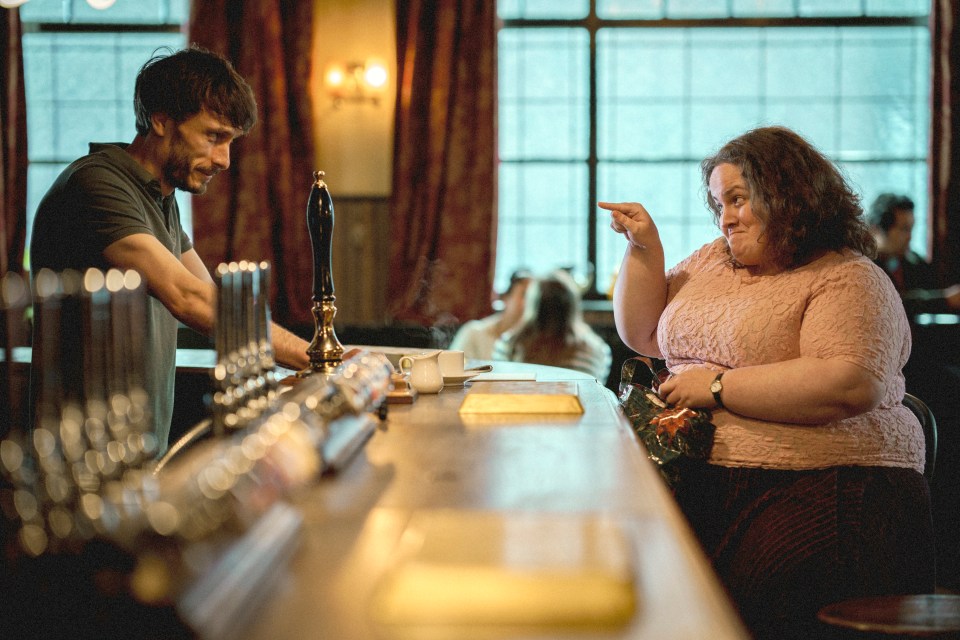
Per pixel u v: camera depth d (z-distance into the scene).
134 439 1.02
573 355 3.94
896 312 1.97
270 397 1.44
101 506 0.86
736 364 2.09
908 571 1.95
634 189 6.89
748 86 6.78
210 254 6.46
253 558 0.88
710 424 2.03
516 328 4.03
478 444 1.54
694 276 2.33
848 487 1.93
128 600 0.73
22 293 0.86
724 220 2.11
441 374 2.21
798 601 1.92
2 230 6.43
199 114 2.24
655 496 1.20
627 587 0.84
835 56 6.71
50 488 0.89
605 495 1.21
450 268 6.51
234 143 6.45
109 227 2.13
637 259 2.39
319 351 2.00
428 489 1.24
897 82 6.69
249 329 1.40
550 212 6.93
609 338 6.10
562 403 1.87
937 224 6.38
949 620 1.58
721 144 2.30
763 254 2.08
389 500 1.18
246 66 6.43
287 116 6.55
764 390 1.95
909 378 4.66
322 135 6.68
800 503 1.94
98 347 0.98
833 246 2.06
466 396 1.95
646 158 6.86
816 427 1.96
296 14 6.48
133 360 1.02
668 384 2.09
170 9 6.91
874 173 6.73
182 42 6.77
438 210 6.53
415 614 0.81
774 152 2.03
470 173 6.51
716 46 6.78
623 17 6.77
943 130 6.36
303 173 6.55
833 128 6.74
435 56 6.42
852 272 1.97
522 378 2.39
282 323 6.52
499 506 1.15
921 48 6.66
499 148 6.79
